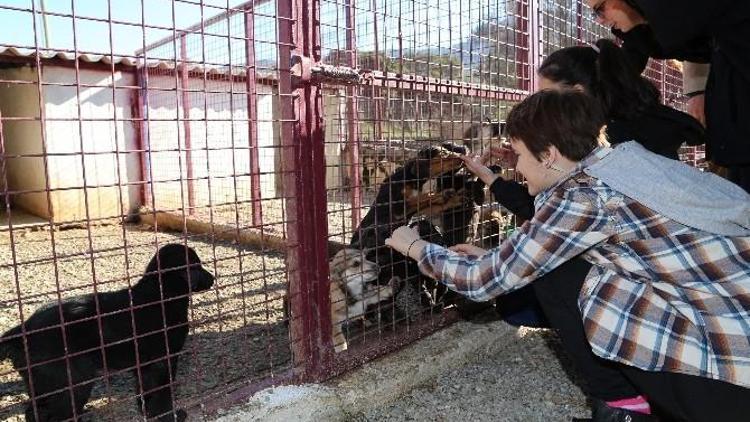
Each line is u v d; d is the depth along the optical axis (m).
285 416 2.70
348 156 3.41
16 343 2.76
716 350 1.94
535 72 4.32
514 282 2.21
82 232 9.42
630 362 2.04
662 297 2.05
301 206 2.81
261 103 8.59
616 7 2.73
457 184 4.16
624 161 2.10
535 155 2.24
